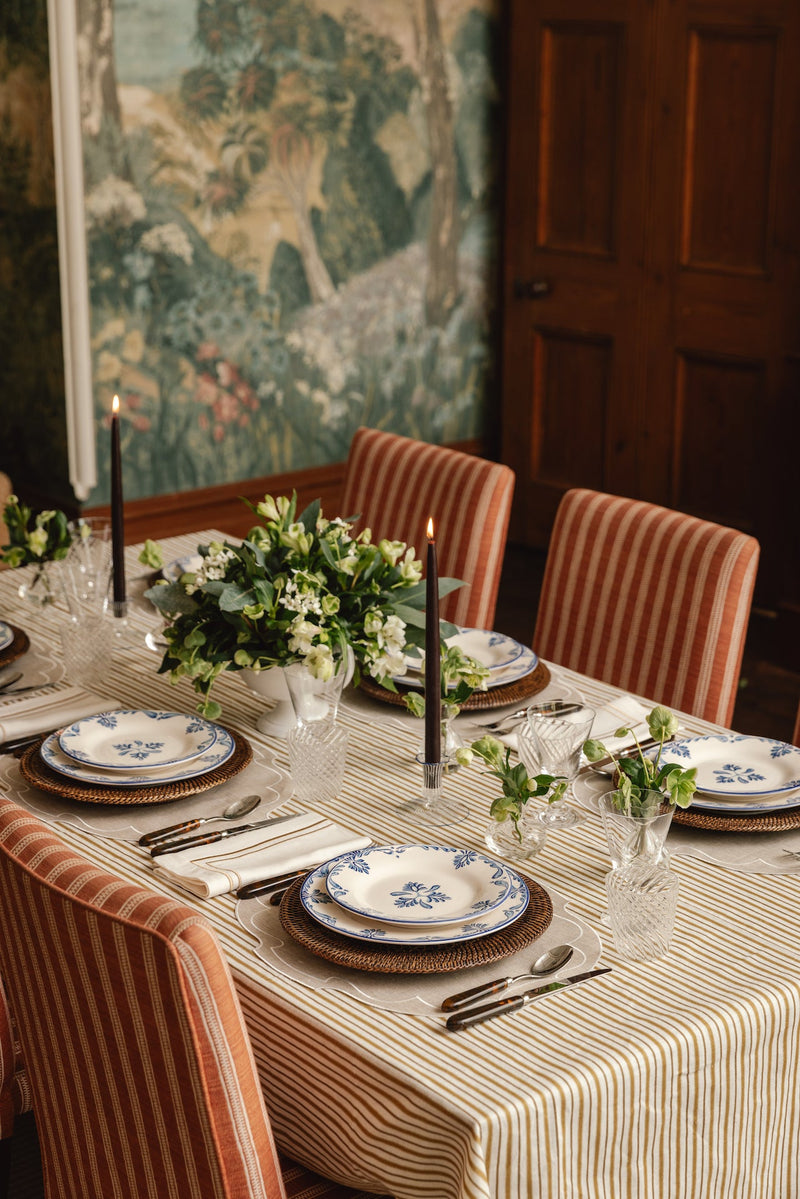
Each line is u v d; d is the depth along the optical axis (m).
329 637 1.82
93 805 1.77
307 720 1.80
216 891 1.53
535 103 4.84
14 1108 1.71
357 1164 1.28
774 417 4.39
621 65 4.58
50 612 2.49
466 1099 1.19
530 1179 1.21
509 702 2.05
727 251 4.44
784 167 4.22
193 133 4.25
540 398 5.11
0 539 3.14
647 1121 1.28
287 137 4.47
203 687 1.89
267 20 4.32
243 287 4.49
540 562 5.18
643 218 4.63
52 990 1.25
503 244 5.11
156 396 4.38
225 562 1.92
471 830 1.71
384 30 4.62
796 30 4.11
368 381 4.91
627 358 4.79
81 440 4.24
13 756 1.92
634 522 2.49
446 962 1.37
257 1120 1.22
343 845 1.62
